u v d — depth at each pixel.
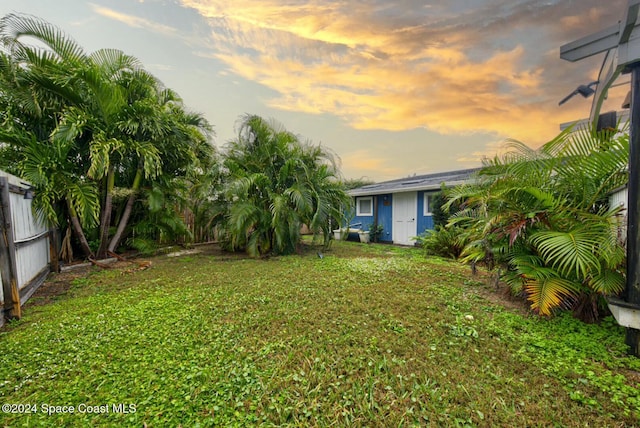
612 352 2.63
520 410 1.96
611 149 3.07
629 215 2.66
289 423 1.87
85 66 6.36
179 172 8.84
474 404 2.00
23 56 6.00
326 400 2.06
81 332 3.12
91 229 7.15
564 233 3.14
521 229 3.49
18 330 3.19
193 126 8.90
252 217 7.49
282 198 7.48
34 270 4.92
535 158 3.75
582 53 3.12
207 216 8.91
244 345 2.81
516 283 3.68
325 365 2.46
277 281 5.08
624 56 2.60
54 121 6.55
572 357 2.56
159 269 6.22
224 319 3.43
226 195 7.73
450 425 1.83
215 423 1.88
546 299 3.17
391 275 5.46
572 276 3.26
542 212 3.47
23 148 5.55
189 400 2.06
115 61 7.30
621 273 2.94
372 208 13.07
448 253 7.58
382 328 3.16
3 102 5.84
